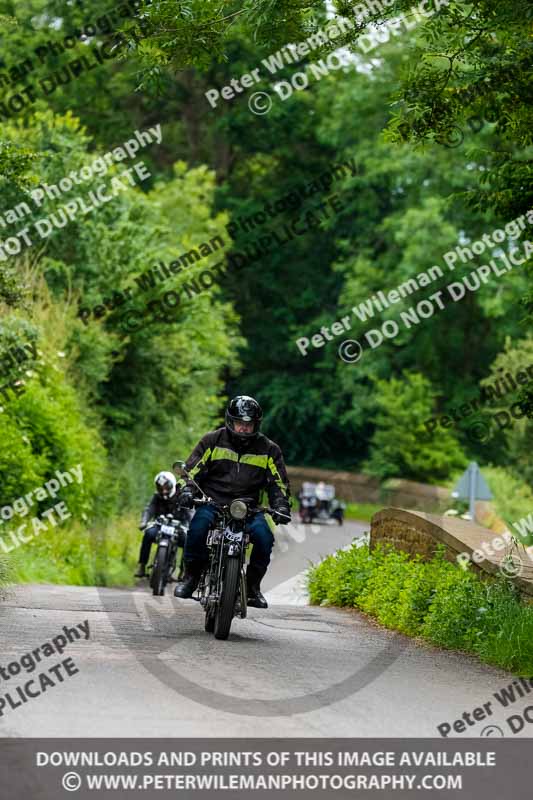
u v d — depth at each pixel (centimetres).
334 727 2581
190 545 3981
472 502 7462
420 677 3422
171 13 4097
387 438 17962
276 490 4009
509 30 4069
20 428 8069
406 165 18338
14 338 7181
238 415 3975
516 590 4428
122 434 10919
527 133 4556
